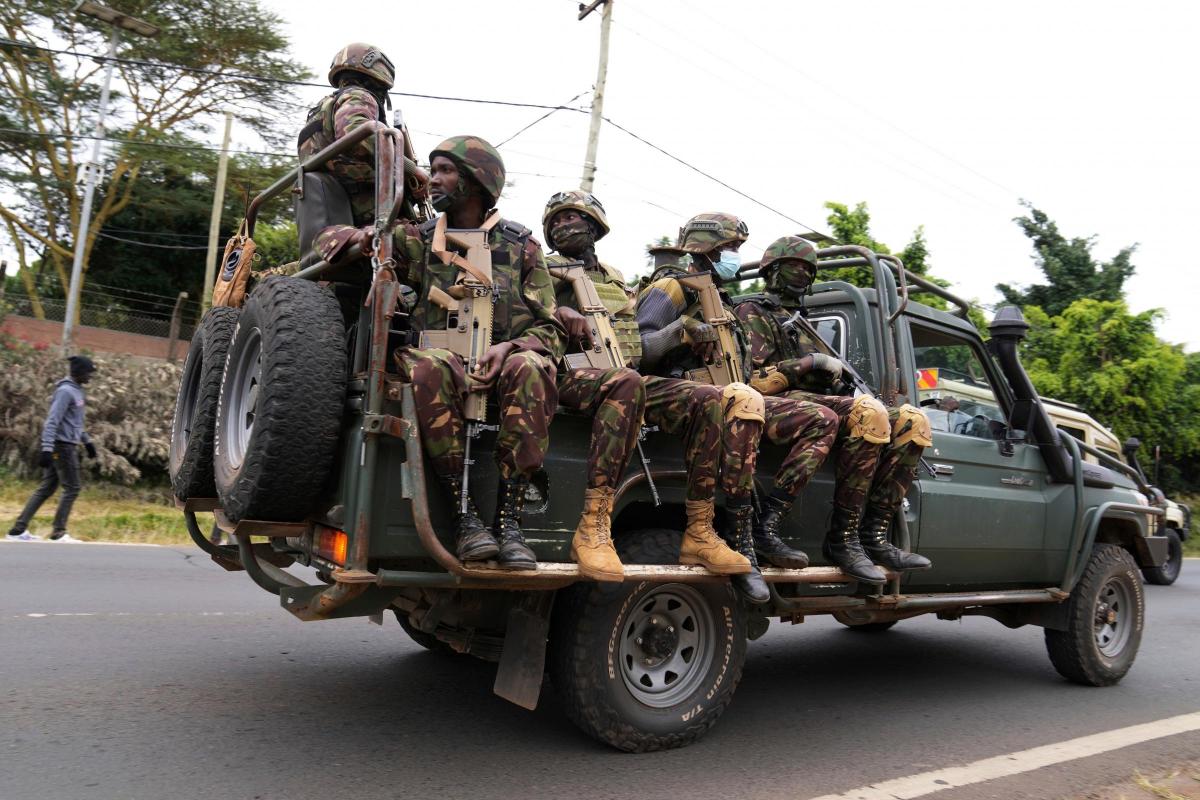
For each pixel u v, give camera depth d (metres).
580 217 4.23
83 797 2.99
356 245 3.44
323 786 3.20
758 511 4.10
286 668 4.77
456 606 3.50
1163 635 7.92
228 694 4.22
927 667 6.03
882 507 4.39
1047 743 4.33
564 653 3.59
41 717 3.72
